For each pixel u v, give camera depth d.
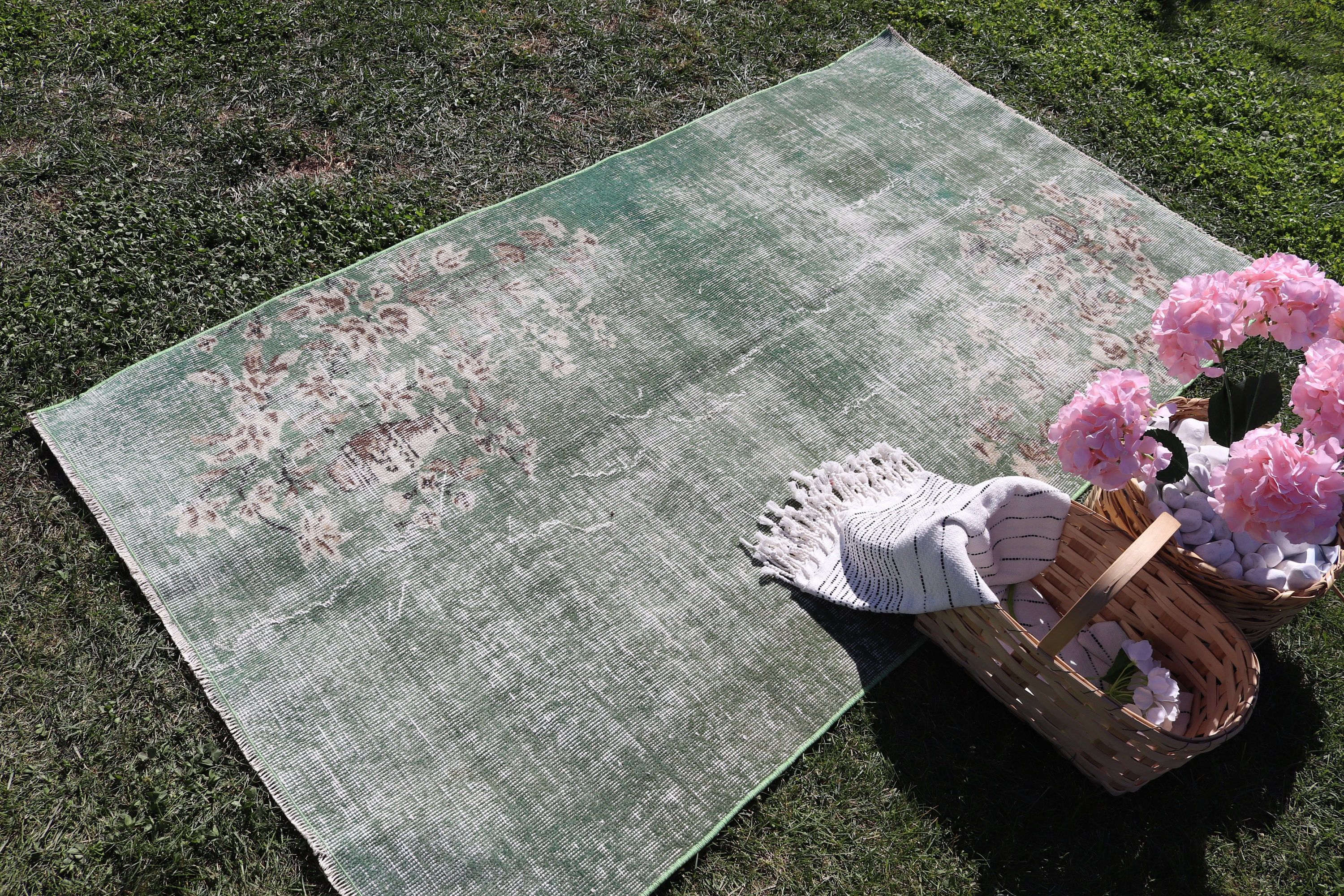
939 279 3.80
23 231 3.55
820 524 3.05
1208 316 2.39
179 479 2.98
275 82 4.16
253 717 2.56
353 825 2.40
